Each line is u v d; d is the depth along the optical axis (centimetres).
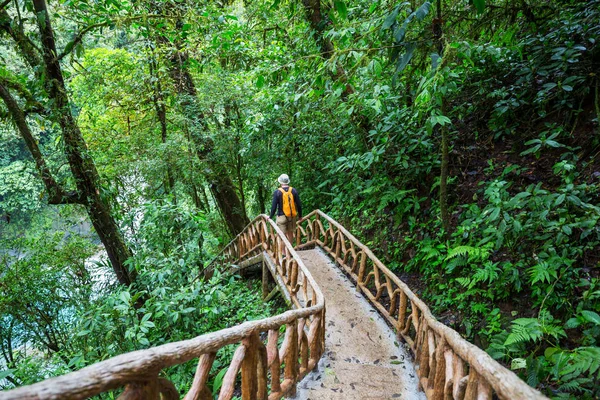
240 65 926
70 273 836
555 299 327
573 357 261
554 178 425
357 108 596
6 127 596
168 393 152
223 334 186
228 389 186
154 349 141
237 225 1078
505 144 525
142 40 818
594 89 444
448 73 318
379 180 629
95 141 975
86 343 465
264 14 874
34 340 732
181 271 539
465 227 436
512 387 146
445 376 240
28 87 555
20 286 723
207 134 920
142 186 922
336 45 544
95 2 629
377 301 464
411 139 558
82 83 886
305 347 325
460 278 404
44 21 532
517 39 573
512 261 389
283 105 780
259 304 581
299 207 647
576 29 469
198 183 959
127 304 414
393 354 378
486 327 368
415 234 538
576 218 348
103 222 611
